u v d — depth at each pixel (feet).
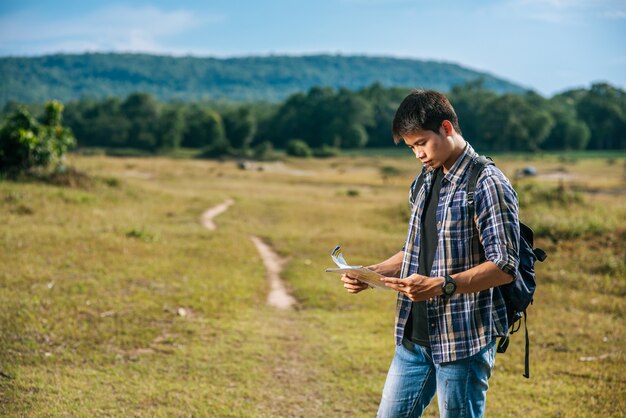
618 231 42.63
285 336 23.20
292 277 34.81
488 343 8.59
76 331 20.83
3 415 14.10
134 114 424.05
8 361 17.67
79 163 85.76
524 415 15.89
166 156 337.11
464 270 8.61
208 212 70.49
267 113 458.09
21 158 65.26
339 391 17.60
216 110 485.97
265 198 98.84
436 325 8.70
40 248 32.48
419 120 8.58
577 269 35.76
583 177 207.21
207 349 20.76
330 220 65.98
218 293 28.55
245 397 16.84
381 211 70.28
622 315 27.30
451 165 8.82
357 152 378.12
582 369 19.74
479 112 409.49
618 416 15.80
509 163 287.28
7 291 24.22
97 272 28.99
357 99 422.00
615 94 451.12
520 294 8.65
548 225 43.80
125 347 20.24
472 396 8.68
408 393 9.14
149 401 15.94
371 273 8.53
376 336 23.36
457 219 8.59
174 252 36.91
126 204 63.46
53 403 15.07
